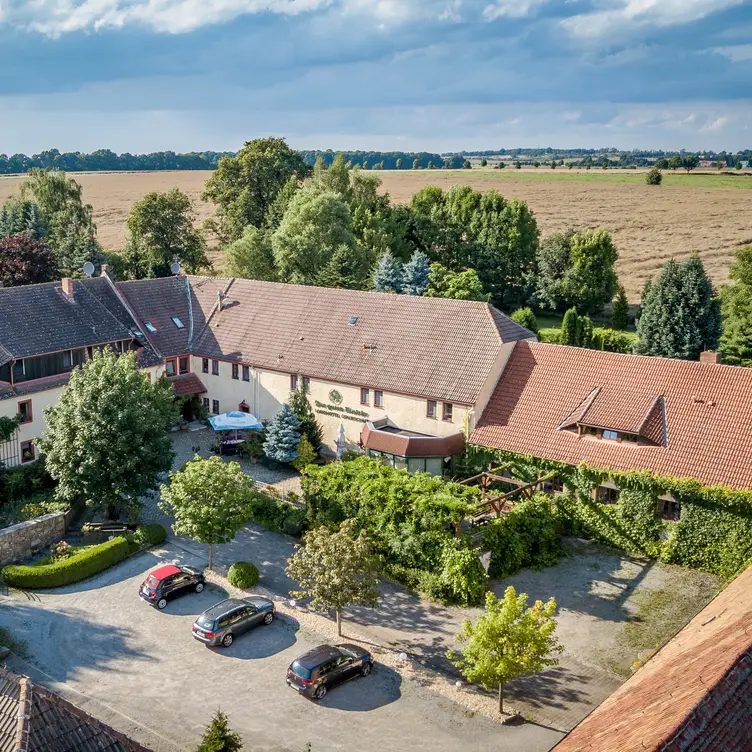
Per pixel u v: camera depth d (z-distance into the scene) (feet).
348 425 178.60
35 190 350.23
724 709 58.34
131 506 144.66
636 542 139.44
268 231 300.61
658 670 76.18
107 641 112.47
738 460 133.28
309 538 117.50
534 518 137.69
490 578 130.82
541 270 338.95
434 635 116.47
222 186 354.95
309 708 99.45
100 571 131.44
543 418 152.15
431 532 128.16
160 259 313.53
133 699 100.42
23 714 70.13
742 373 143.43
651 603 124.36
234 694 101.91
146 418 144.56
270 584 128.88
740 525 129.59
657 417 143.02
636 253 427.74
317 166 338.95
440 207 353.51
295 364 184.03
